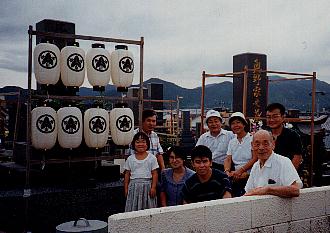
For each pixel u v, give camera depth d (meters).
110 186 7.41
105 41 7.12
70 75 6.77
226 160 6.17
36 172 7.35
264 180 4.35
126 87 7.31
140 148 5.90
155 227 3.46
